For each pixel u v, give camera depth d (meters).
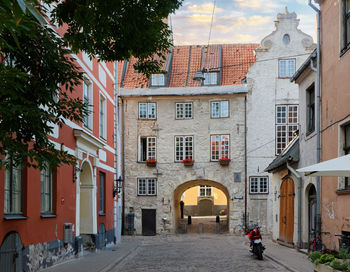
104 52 11.03
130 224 33.56
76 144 16.77
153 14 10.27
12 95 7.20
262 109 33.38
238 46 37.19
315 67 16.88
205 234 33.56
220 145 33.62
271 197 32.84
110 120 23.78
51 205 14.58
